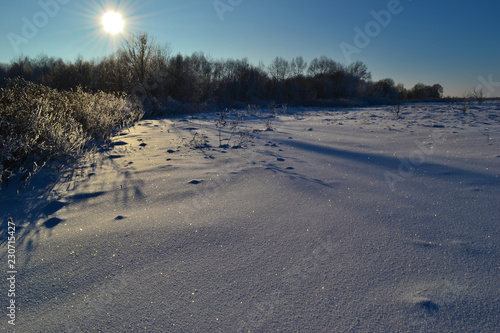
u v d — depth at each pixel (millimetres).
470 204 2650
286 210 2605
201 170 3838
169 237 2150
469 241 2029
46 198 2900
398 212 2529
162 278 1707
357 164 4137
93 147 4984
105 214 2555
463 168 3732
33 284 1670
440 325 1347
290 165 4105
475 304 1458
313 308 1464
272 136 6680
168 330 1355
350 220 2393
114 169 3869
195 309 1474
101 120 6059
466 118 9648
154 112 14219
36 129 3791
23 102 4211
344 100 31703
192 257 1910
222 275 1727
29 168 3691
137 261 1871
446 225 2271
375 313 1423
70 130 4680
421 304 1464
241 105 25266
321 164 4152
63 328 1380
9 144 3236
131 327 1377
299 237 2139
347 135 6742
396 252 1923
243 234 2189
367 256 1886
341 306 1473
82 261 1875
